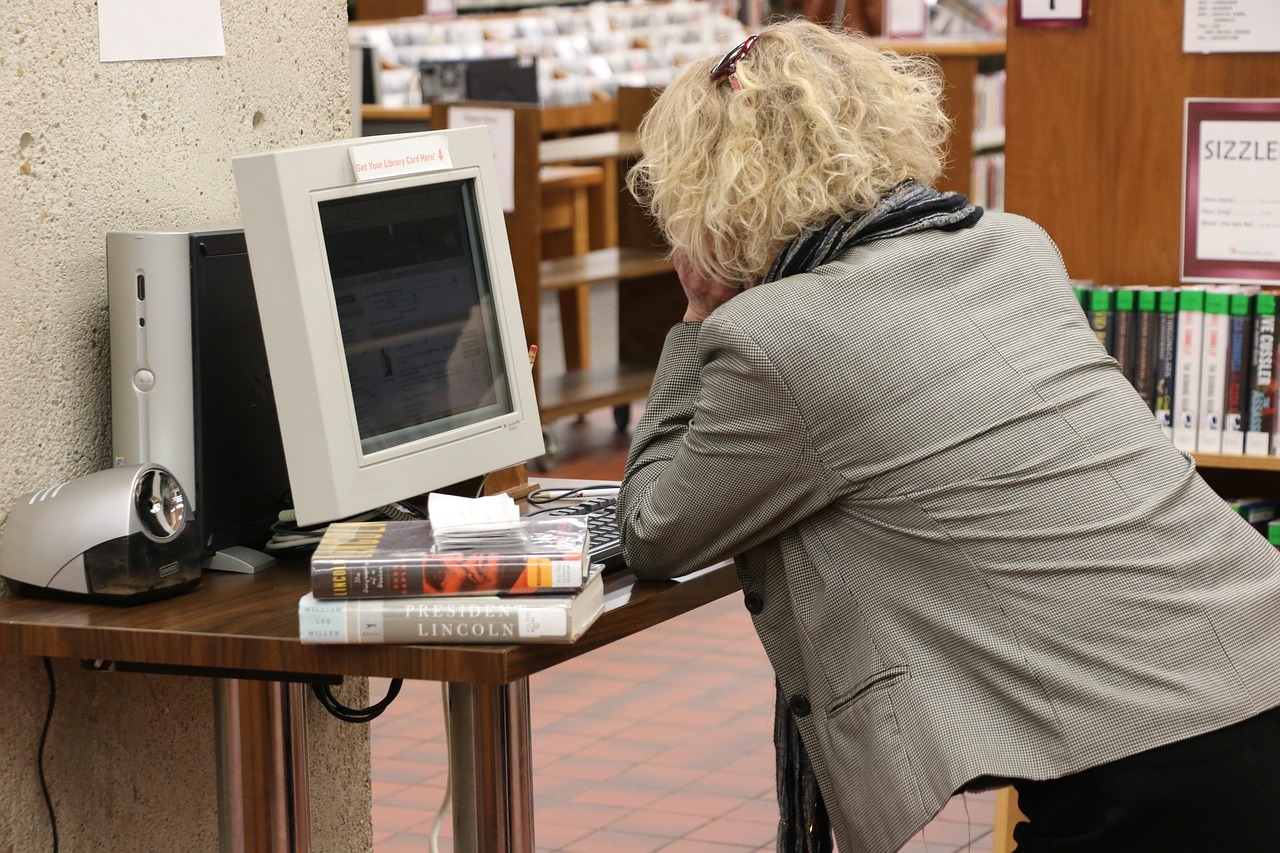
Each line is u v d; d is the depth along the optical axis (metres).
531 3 13.11
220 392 2.11
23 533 1.94
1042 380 1.88
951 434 1.84
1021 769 1.77
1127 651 1.78
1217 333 3.42
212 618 1.84
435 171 2.21
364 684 2.93
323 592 1.69
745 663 4.94
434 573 1.68
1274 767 1.78
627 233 8.39
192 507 2.01
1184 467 1.92
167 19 2.29
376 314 2.11
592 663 4.96
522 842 2.16
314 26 2.71
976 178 9.93
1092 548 1.81
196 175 2.38
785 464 1.87
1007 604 1.82
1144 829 1.78
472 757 2.12
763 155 1.94
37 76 2.05
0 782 2.08
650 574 2.04
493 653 1.66
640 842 3.67
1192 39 3.55
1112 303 3.50
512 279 2.37
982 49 8.60
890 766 1.82
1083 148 3.71
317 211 1.99
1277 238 3.55
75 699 2.22
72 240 2.12
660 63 11.16
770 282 1.97
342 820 2.87
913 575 1.87
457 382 2.25
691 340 2.11
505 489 2.54
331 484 1.98
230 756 2.04
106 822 2.30
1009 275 1.97
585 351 8.55
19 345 2.03
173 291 2.04
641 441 2.10
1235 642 1.79
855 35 2.22
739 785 4.00
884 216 1.94
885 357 1.85
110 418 2.20
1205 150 3.58
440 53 9.45
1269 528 3.57
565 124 9.08
